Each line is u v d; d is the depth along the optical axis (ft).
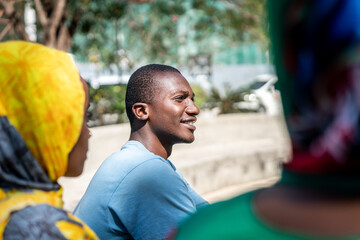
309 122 2.48
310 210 2.40
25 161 4.15
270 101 44.80
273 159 28.17
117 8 32.30
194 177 23.41
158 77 7.57
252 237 2.53
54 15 25.70
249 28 39.60
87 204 6.75
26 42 4.38
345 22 2.32
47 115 4.20
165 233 6.40
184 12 37.50
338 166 2.38
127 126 25.71
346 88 2.34
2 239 3.96
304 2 2.45
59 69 4.31
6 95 4.13
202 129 31.12
